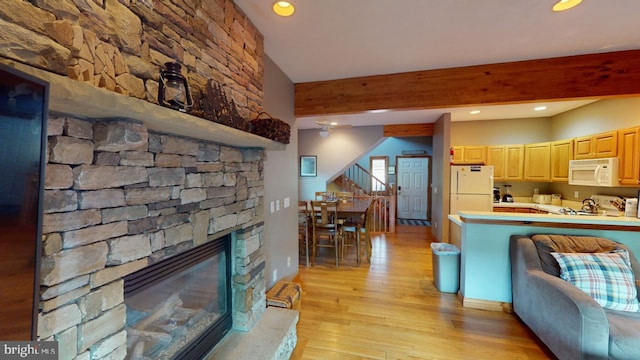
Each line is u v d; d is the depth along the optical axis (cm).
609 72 250
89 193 84
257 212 200
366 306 282
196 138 134
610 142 344
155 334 135
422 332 235
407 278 358
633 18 193
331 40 226
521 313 243
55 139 75
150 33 111
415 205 786
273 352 164
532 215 263
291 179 324
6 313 58
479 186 478
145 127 97
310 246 489
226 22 168
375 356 204
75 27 80
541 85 265
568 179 423
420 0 173
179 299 149
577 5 178
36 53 70
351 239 525
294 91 328
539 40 228
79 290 82
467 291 282
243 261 183
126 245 97
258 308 200
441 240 504
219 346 168
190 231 130
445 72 289
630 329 168
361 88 311
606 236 245
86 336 84
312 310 274
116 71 95
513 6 180
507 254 269
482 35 219
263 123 185
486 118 523
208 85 139
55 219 75
